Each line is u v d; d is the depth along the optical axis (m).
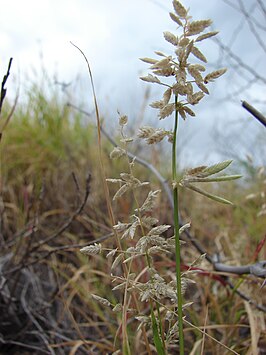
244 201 0.52
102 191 0.56
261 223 0.44
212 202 0.60
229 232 0.48
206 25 0.14
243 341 0.28
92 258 0.41
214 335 0.31
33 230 0.35
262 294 0.35
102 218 0.49
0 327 0.36
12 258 0.38
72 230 0.48
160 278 0.16
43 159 0.61
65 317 0.38
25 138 0.65
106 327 0.37
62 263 0.44
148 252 0.16
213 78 0.14
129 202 0.52
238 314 0.30
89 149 0.67
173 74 0.14
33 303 0.39
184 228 0.16
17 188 0.56
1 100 0.26
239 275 0.29
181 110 0.15
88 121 0.73
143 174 0.62
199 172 0.15
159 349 0.17
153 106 0.15
